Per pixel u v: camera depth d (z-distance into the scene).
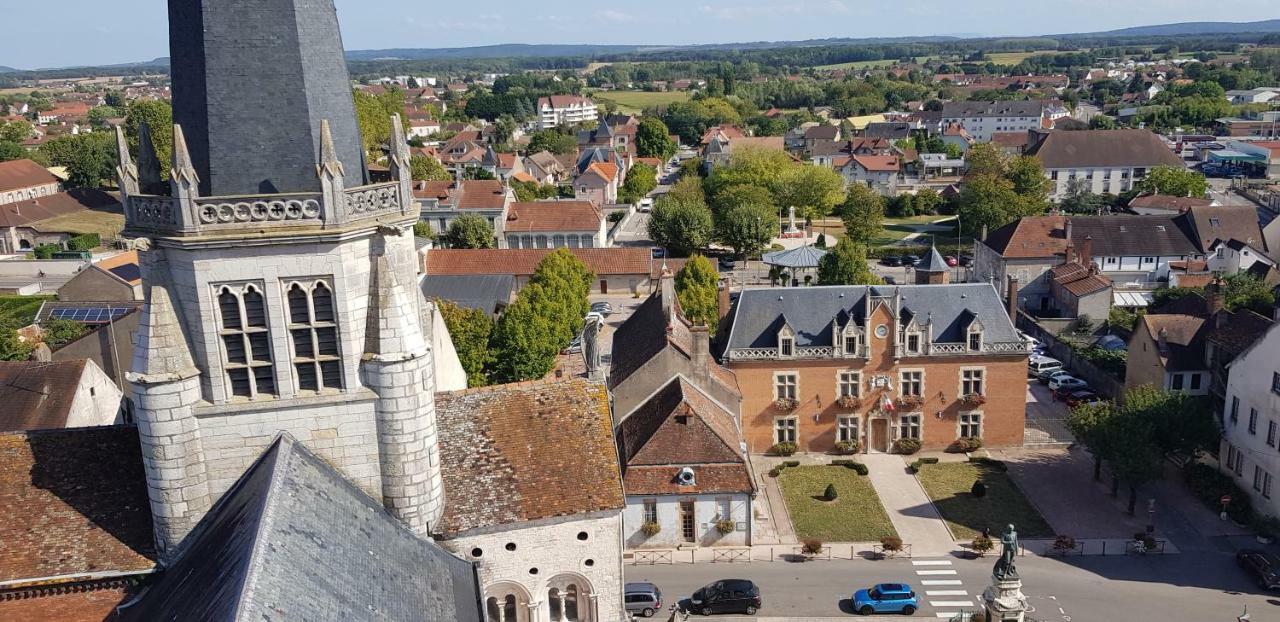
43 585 28.92
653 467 57.72
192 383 29.73
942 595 52.66
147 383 28.94
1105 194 179.75
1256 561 53.25
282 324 29.73
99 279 97.56
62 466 31.09
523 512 34.38
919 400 71.50
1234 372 62.75
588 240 141.00
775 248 150.38
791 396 71.94
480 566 34.53
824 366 71.06
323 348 30.61
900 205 184.75
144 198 28.58
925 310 72.00
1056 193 186.50
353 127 31.30
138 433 32.50
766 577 54.94
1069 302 105.69
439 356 44.66
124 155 28.81
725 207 155.50
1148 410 63.59
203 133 28.45
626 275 126.19
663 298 66.44
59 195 169.25
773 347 70.81
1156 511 62.06
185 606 24.56
